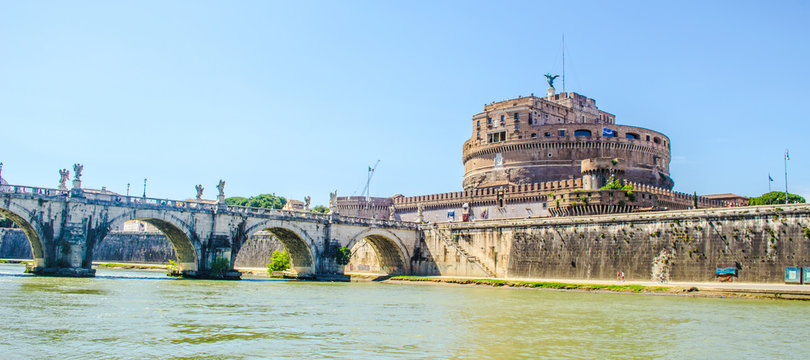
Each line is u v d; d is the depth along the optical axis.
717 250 86.12
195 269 97.38
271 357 34.69
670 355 38.16
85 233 86.31
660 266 91.56
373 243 132.12
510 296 79.25
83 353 34.12
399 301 69.50
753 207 83.81
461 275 118.69
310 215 112.62
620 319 54.41
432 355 36.50
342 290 86.38
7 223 195.25
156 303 57.66
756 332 47.38
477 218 150.25
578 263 101.62
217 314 51.56
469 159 172.62
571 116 177.75
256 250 159.62
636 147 154.88
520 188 142.25
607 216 99.38
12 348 34.66
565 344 41.03
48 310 49.28
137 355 34.16
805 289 74.44
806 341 43.47
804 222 78.88
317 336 41.91
